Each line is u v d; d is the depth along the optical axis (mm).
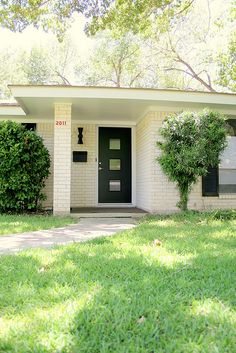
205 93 8164
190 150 6801
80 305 2445
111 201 10727
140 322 2225
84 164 10641
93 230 6156
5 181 8297
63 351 1877
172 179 7242
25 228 6152
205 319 2238
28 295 2666
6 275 3197
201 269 3359
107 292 2707
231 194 9242
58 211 8258
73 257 3822
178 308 2418
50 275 3162
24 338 2012
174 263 3551
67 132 8312
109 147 10820
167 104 8438
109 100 8047
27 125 10312
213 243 4609
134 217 8312
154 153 8594
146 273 3227
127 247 4355
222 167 9281
